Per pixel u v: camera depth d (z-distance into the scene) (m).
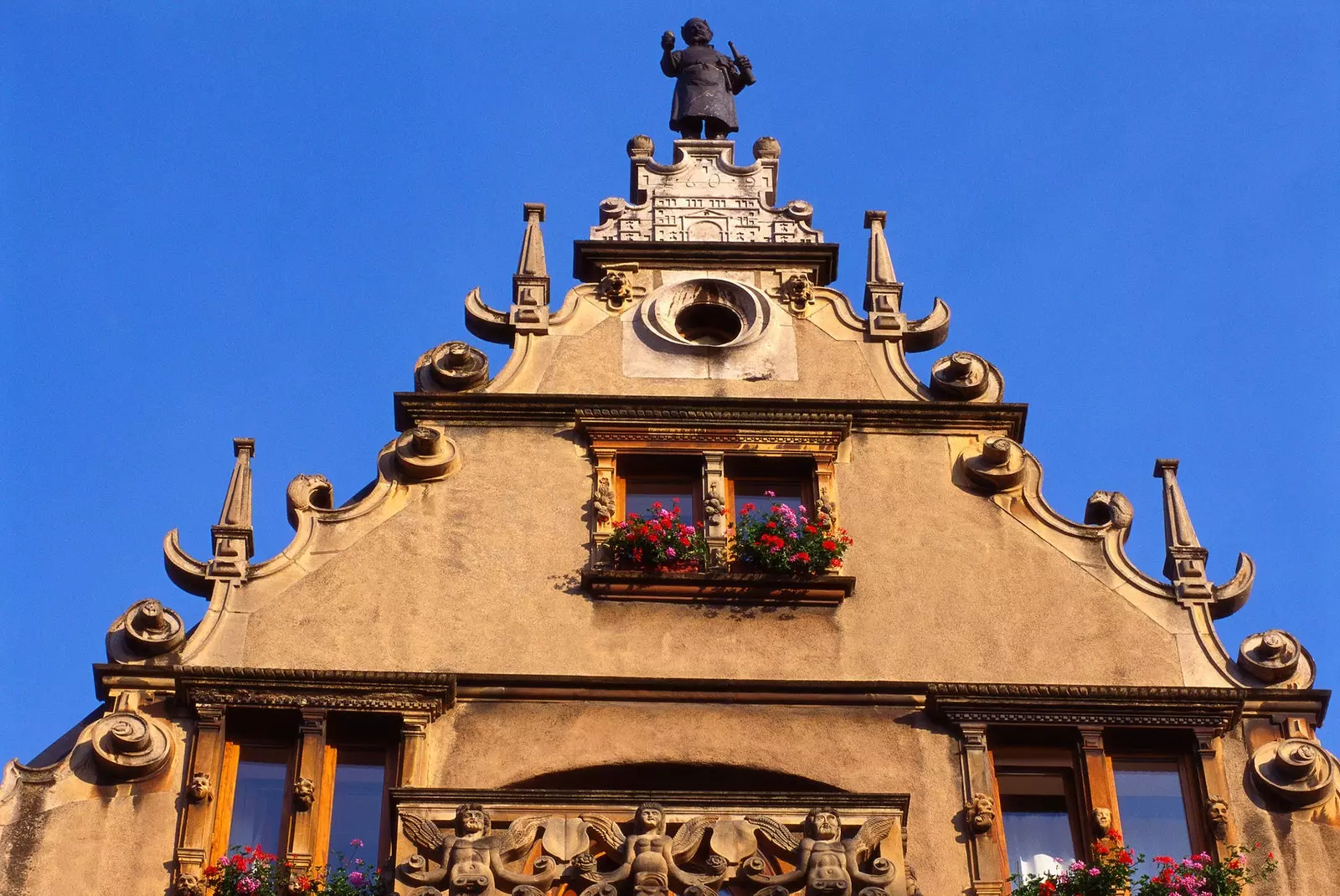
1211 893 18.97
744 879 18.44
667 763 19.75
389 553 20.98
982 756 19.84
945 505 21.66
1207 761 19.98
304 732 19.61
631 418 21.91
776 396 22.45
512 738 19.83
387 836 19.36
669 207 24.09
